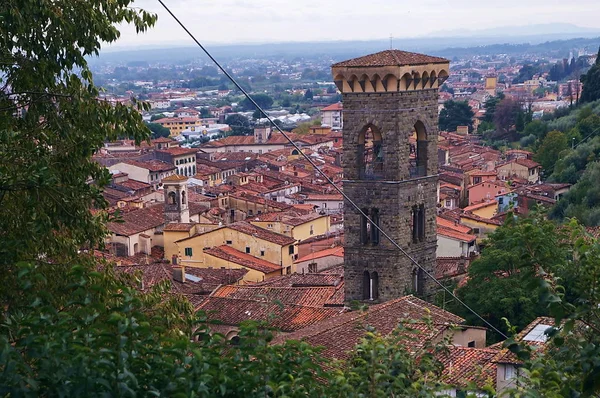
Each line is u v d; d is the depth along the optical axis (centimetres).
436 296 9188
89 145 4103
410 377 3180
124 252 15112
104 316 3005
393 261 9450
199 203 19350
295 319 8362
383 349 3150
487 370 5462
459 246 13888
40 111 4112
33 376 2644
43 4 3959
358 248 9562
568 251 3036
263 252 14550
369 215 9512
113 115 4219
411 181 9475
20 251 3769
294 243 14825
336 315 8038
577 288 2986
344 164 9550
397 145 9331
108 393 2520
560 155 18712
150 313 4200
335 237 16012
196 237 14750
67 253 4075
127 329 2670
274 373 2839
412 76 9250
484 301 8338
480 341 7438
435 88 9606
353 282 9631
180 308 4288
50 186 3722
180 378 2627
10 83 4100
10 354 2525
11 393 2469
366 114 9381
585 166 17388
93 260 4216
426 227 9750
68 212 3919
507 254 8412
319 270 14000
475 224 15675
